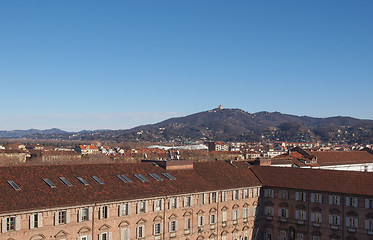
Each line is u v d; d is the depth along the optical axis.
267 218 103.25
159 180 84.00
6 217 58.50
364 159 157.62
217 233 91.88
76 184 71.00
